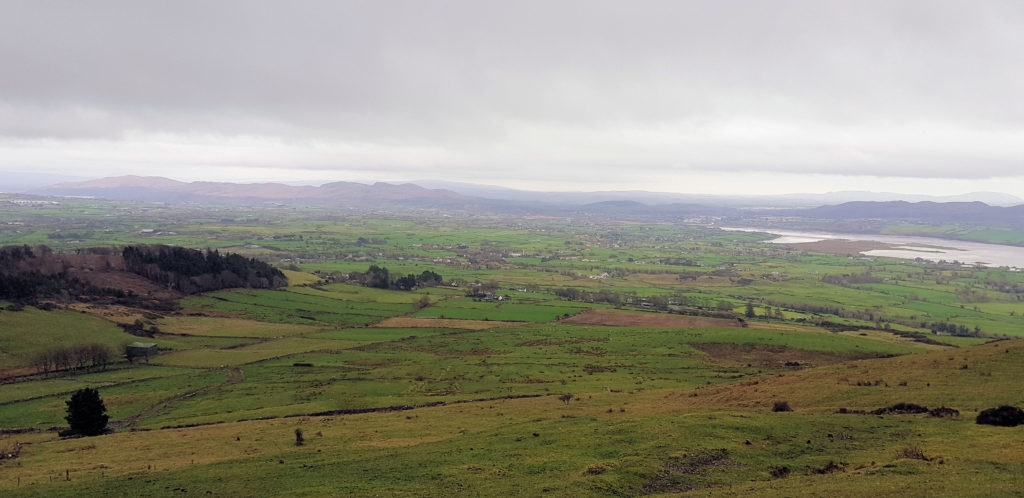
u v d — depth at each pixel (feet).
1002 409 158.61
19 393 348.59
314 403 299.58
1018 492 102.47
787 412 189.06
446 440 186.70
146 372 407.23
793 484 119.44
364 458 165.27
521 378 346.54
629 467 138.21
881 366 242.78
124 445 217.36
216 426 254.47
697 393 250.37
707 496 114.32
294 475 151.43
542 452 157.79
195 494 140.97
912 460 130.41
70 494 145.89
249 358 450.30
